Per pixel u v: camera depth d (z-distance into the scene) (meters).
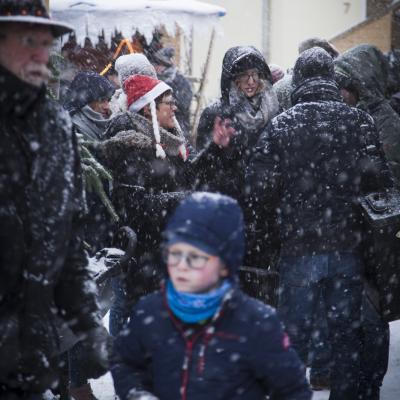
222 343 2.55
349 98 5.78
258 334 2.54
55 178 2.59
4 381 2.58
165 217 4.63
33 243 2.55
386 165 4.68
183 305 2.53
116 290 4.73
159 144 4.65
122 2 10.87
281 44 21.11
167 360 2.59
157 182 4.66
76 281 2.87
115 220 4.14
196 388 2.56
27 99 2.54
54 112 2.64
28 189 2.54
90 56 11.17
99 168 4.10
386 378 5.25
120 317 4.78
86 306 2.89
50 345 2.64
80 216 2.83
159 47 11.52
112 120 4.84
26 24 2.49
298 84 4.71
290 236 4.54
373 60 5.95
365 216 4.51
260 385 2.66
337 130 4.52
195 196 2.58
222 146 4.94
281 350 2.57
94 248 4.59
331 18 21.22
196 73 19.77
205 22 11.19
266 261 5.03
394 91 6.33
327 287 4.58
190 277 2.51
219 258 2.53
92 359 2.92
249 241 4.98
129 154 4.60
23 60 2.51
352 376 4.54
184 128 9.38
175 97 9.90
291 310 4.57
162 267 4.68
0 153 2.47
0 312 2.54
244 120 5.14
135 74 5.25
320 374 5.14
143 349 2.68
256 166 4.62
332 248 4.49
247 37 20.88
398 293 4.57
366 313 4.69
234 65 5.16
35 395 2.68
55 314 2.83
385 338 4.71
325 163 4.50
